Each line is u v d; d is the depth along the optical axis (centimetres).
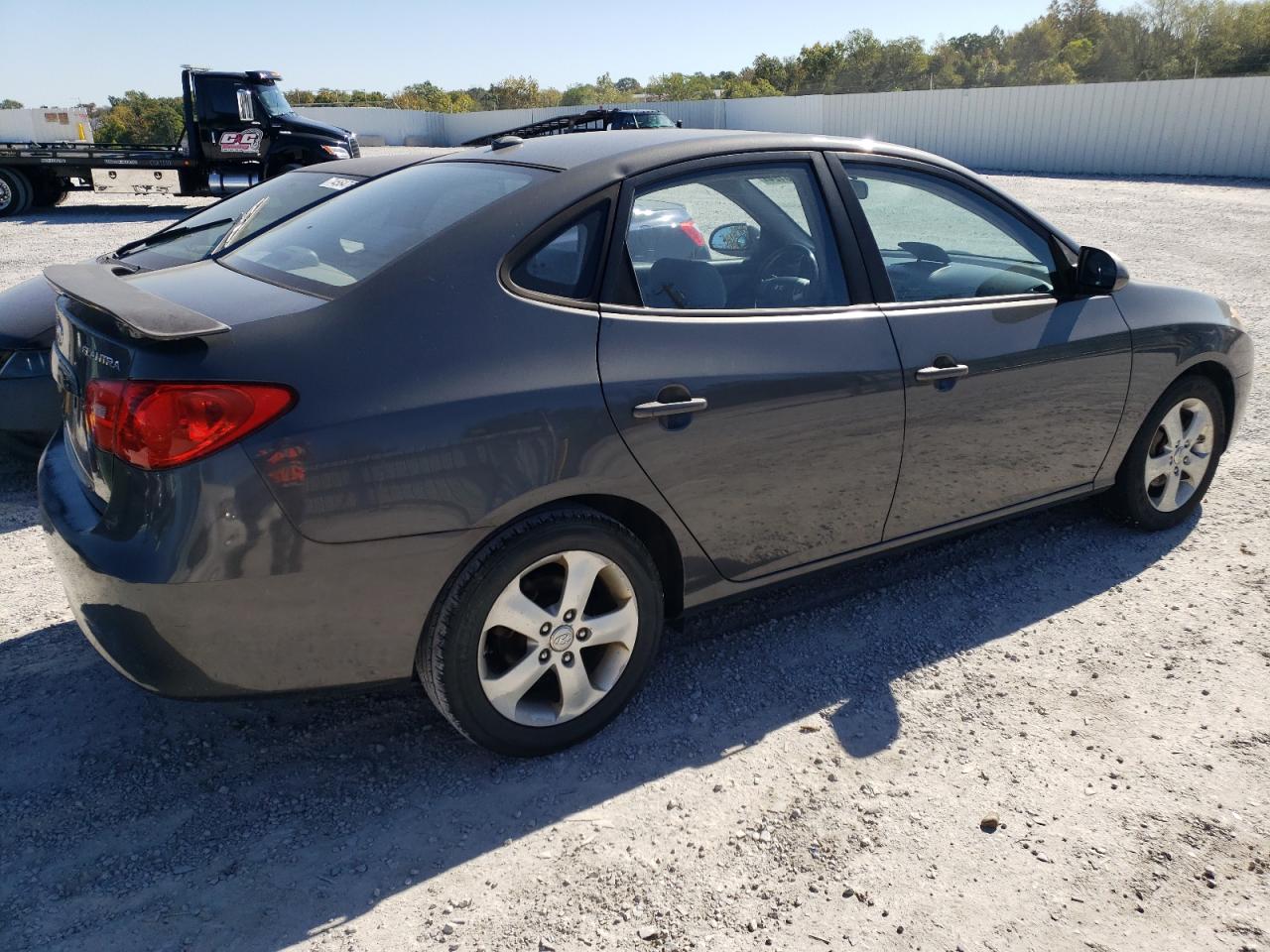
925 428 315
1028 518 431
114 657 230
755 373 276
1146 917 217
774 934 212
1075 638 334
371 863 232
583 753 274
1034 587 370
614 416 253
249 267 288
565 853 236
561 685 266
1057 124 2625
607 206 267
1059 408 350
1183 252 1212
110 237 1431
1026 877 228
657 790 258
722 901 221
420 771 266
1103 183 2202
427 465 229
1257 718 288
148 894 222
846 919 216
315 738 280
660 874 229
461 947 208
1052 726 286
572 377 248
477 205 266
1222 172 2344
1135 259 1157
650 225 272
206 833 242
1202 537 410
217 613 219
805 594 366
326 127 1666
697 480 272
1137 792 257
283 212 564
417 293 239
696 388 266
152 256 578
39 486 267
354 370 225
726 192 289
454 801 254
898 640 334
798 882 227
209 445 212
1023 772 266
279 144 1650
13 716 288
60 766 266
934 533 337
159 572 214
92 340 238
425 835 242
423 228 263
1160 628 340
